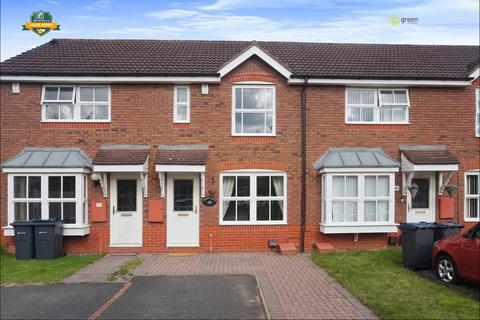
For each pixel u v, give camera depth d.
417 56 14.48
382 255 10.72
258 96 12.42
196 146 12.18
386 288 7.69
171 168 11.41
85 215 11.84
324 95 12.47
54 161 11.55
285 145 12.33
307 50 14.66
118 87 12.18
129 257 11.29
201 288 8.05
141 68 12.32
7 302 7.24
